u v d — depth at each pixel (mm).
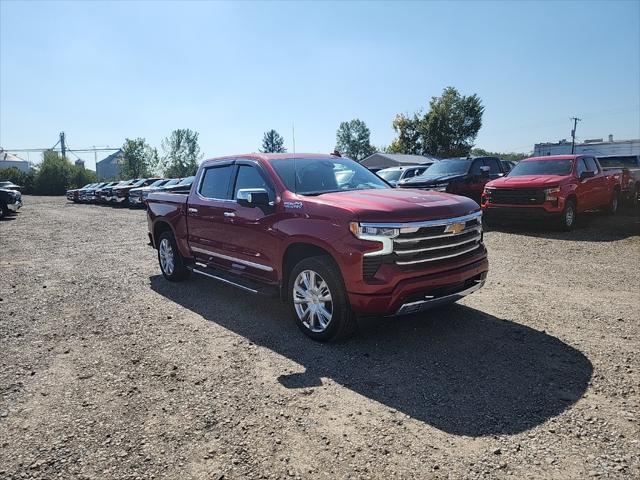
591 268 7340
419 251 4121
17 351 4598
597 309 5312
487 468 2639
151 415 3312
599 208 13727
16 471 2723
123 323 5379
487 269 4797
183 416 3285
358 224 4082
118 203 29188
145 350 4535
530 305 5531
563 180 10844
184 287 7016
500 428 3025
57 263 9367
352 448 2863
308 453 2826
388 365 4020
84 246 11703
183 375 3953
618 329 4676
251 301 6164
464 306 5543
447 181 12781
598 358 4020
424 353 4242
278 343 4617
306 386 3693
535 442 2863
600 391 3459
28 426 3215
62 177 61156
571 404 3293
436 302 4273
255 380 3820
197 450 2885
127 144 65750
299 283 4719
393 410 3289
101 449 2922
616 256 8203
